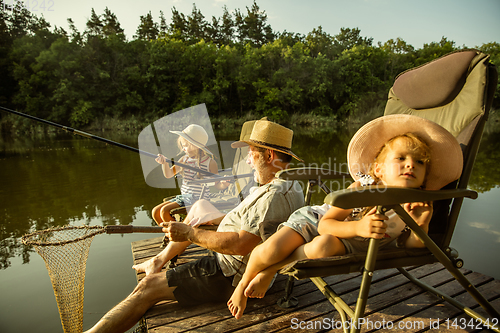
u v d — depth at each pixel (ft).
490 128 63.05
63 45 84.84
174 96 94.84
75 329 5.43
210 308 5.55
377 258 4.08
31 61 85.15
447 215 4.48
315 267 3.88
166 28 154.81
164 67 91.35
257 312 5.42
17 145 47.37
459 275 4.39
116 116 85.61
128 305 5.21
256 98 103.91
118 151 38.42
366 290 3.83
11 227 13.06
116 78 88.74
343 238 4.30
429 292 5.81
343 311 4.30
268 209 4.79
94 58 88.07
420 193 3.73
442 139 4.26
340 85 112.78
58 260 5.16
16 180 22.00
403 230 4.52
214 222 6.10
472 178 19.03
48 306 7.61
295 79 109.09
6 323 6.98
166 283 5.32
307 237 4.40
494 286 5.94
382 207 3.67
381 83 117.08
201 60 97.50
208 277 5.32
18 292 8.26
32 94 83.20
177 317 5.33
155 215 8.02
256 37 158.81
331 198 3.46
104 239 11.55
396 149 4.40
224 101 98.43
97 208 15.31
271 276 4.44
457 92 5.09
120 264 9.61
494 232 10.70
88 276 8.92
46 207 15.65
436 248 4.13
